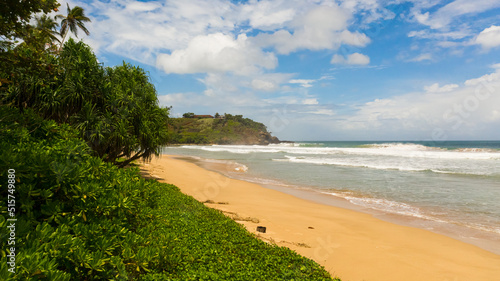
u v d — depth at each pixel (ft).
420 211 48.37
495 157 135.54
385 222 41.96
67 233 13.62
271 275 21.03
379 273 25.25
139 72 60.64
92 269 12.95
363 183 78.23
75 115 45.57
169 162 128.36
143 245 18.78
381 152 182.29
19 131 17.61
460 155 150.00
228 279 18.54
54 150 16.61
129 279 15.10
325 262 27.27
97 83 49.32
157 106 59.77
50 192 13.75
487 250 31.24
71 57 47.83
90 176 17.56
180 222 29.91
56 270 10.38
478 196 59.31
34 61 24.08
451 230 38.24
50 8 22.35
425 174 92.22
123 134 49.21
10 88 41.14
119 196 17.99
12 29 21.42
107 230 16.17
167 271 17.92
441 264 27.43
